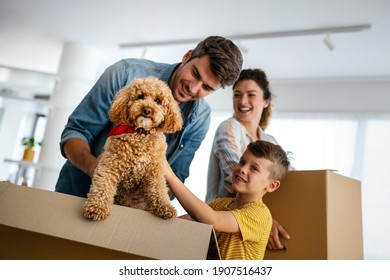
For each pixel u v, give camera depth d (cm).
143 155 93
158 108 97
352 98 402
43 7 317
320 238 114
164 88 103
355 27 287
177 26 323
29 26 356
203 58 120
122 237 82
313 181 121
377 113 388
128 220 85
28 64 461
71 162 122
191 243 81
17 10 328
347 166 387
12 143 602
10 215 84
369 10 266
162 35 343
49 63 450
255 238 114
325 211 115
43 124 641
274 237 121
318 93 416
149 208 92
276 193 129
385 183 371
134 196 102
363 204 372
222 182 150
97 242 81
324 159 397
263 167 125
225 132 152
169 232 83
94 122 125
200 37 336
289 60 368
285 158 129
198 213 106
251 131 174
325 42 296
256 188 126
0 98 537
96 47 385
